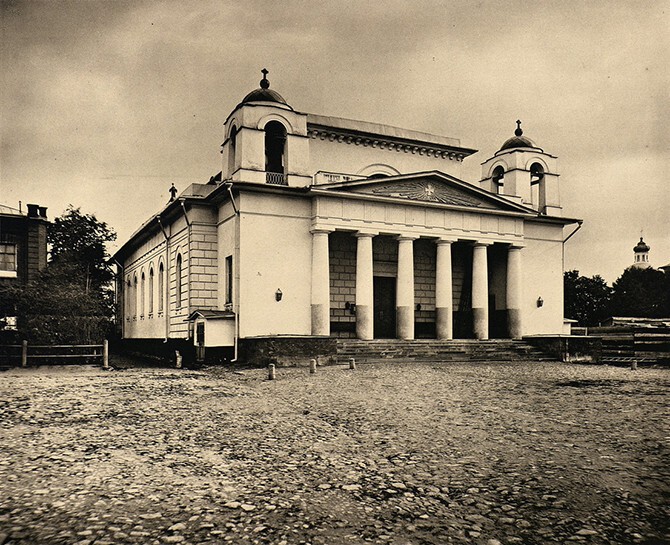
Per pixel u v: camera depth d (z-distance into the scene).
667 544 6.62
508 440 11.14
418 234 32.88
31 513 7.17
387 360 27.44
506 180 39.28
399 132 37.66
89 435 11.34
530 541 6.70
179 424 12.58
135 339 44.56
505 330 36.81
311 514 7.39
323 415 13.73
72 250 48.41
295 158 30.98
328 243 31.64
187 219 32.75
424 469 9.35
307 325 30.55
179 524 6.94
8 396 15.78
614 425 12.29
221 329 28.55
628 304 60.22
